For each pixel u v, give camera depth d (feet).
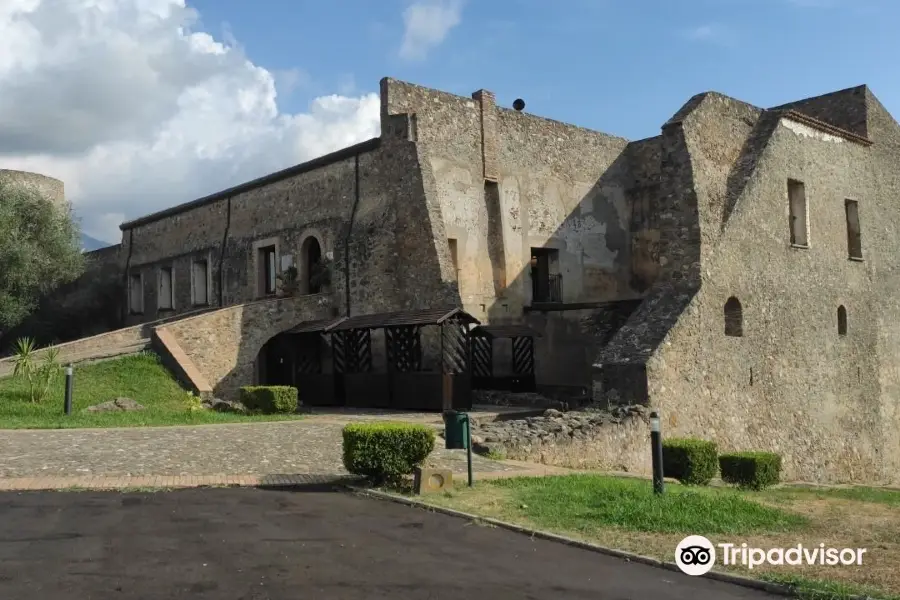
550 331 82.48
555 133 87.30
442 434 49.85
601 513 30.07
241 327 74.49
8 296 95.30
